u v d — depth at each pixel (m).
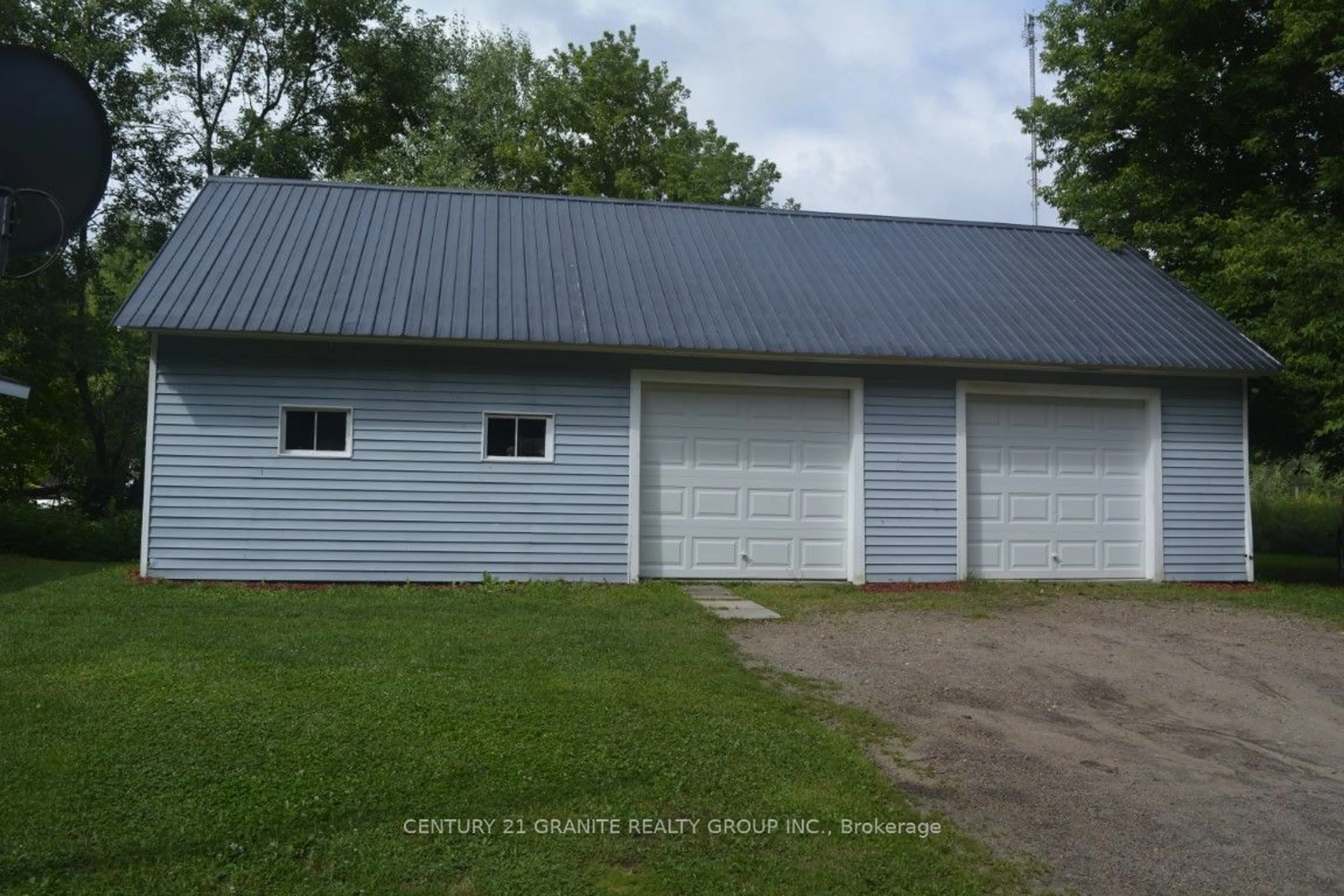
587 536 12.95
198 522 12.28
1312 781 6.69
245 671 7.70
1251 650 10.16
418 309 12.66
